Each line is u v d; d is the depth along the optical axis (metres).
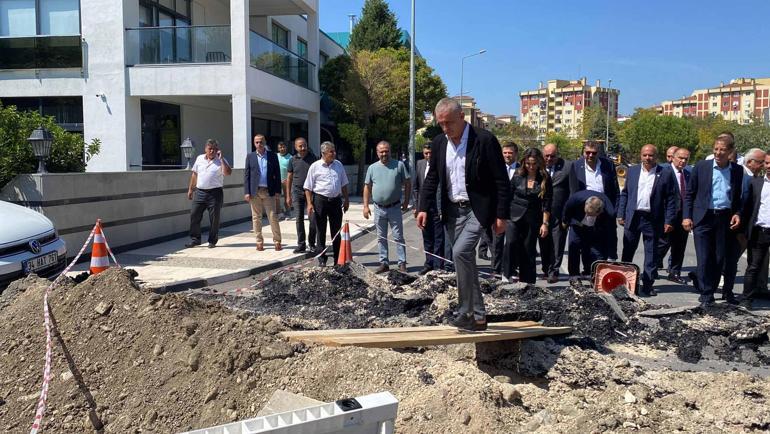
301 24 29.27
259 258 10.52
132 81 17.67
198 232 11.91
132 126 17.98
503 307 6.60
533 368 5.05
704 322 6.39
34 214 7.51
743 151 47.78
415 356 4.39
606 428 3.95
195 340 4.39
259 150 11.28
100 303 4.76
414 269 10.16
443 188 5.05
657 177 8.23
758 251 7.61
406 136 30.47
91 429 3.96
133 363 4.34
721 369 5.43
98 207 10.51
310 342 4.55
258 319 4.78
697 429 4.04
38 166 10.39
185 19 20.70
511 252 8.19
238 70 17.52
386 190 9.30
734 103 139.50
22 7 17.92
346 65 27.36
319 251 9.85
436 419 3.76
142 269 9.47
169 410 4.03
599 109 82.00
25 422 3.99
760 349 5.82
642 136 62.66
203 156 11.75
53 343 4.50
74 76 17.80
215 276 8.85
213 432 2.44
